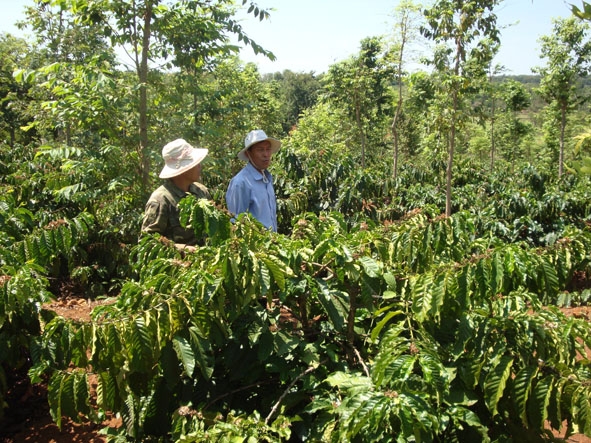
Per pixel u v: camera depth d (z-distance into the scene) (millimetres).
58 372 2234
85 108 6363
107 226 6141
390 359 1806
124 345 2049
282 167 6453
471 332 2102
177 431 2098
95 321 2125
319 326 2719
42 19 10117
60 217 6176
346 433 1726
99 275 6211
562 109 14781
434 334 2344
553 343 2061
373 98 14516
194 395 2455
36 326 3084
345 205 6148
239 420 1954
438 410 1869
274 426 1942
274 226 3867
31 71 6176
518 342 2053
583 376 1940
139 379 2246
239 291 2193
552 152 19797
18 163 8266
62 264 6359
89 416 2254
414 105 12023
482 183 10352
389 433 1812
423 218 2508
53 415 2178
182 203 2402
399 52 12062
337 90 14266
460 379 2131
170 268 2469
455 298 2084
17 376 3773
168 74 7156
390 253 2457
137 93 6742
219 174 7332
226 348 2457
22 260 3285
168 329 2066
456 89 8078
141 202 6453
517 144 21859
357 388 1854
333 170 6359
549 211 8055
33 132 18594
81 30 9906
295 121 46406
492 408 1948
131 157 6594
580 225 8047
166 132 6926
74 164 6316
